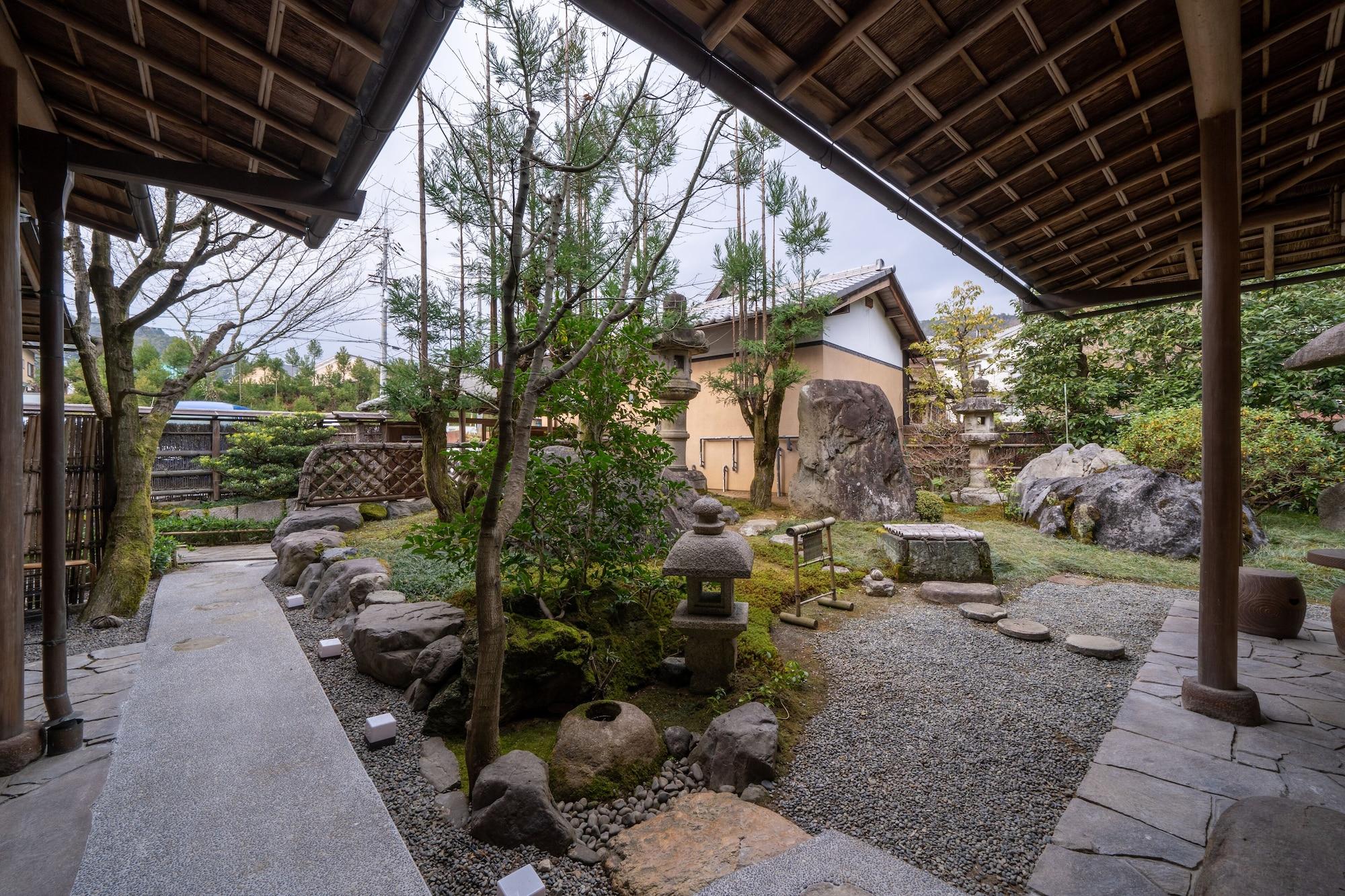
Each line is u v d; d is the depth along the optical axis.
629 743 2.43
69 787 2.35
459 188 3.08
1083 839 1.95
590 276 2.84
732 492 10.66
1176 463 8.04
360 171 2.85
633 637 3.45
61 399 2.76
